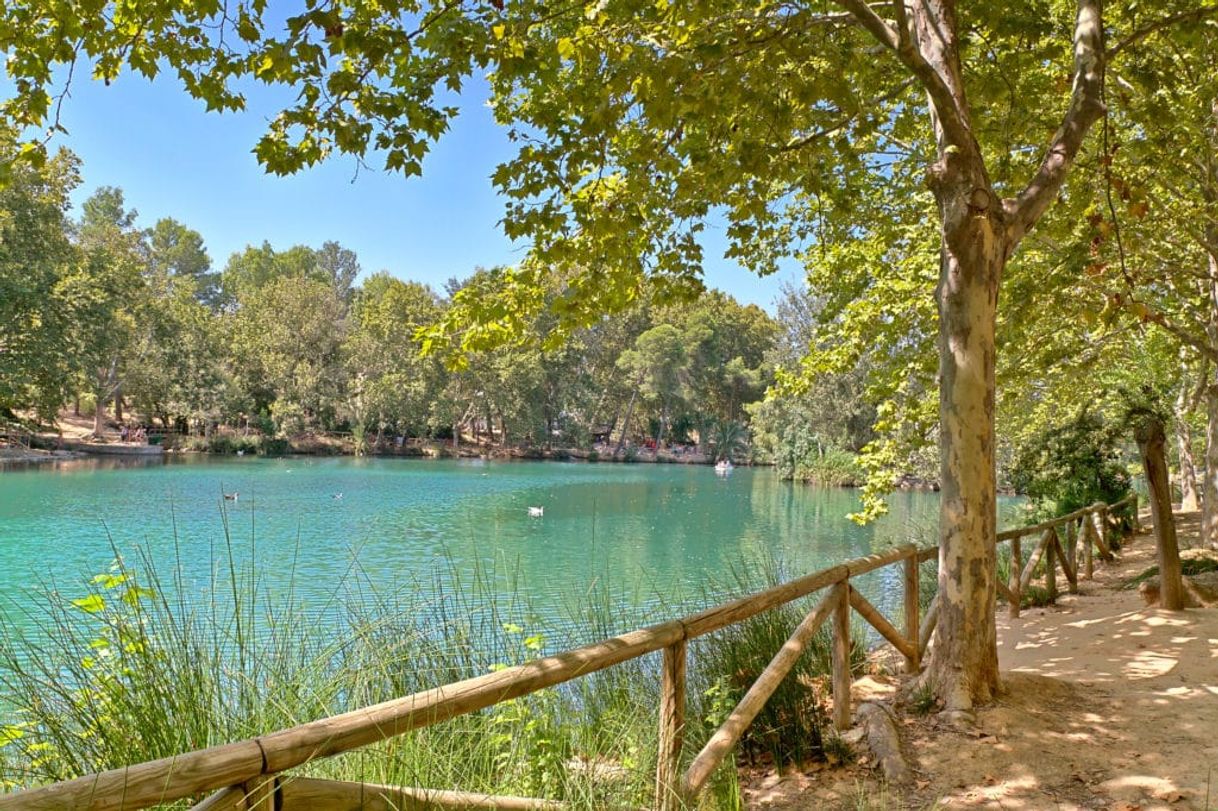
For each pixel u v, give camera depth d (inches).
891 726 141.3
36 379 1245.1
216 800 54.9
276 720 92.7
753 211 205.9
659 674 160.1
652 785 100.5
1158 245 349.1
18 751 83.4
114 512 740.0
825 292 410.9
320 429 2052.2
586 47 168.1
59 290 1218.6
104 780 48.4
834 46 167.8
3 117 159.6
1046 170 162.1
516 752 106.2
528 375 2100.1
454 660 130.6
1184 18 187.0
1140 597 271.1
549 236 201.5
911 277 323.0
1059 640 221.8
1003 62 210.2
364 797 66.7
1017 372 382.3
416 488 1132.5
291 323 2022.6
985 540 152.6
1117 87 263.9
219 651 100.3
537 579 451.8
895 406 349.7
